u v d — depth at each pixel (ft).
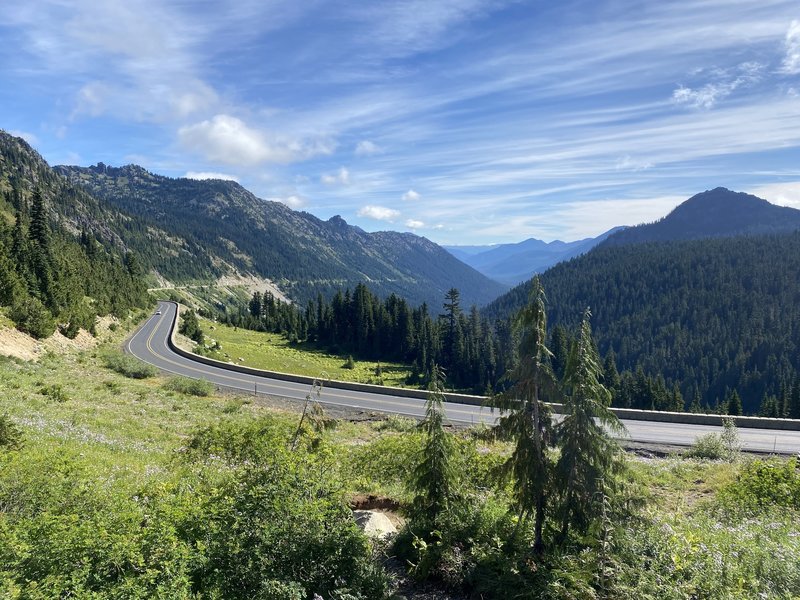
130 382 129.08
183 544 21.33
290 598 21.03
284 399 122.72
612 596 20.90
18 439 42.68
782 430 91.50
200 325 371.76
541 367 26.17
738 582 22.45
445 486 31.81
